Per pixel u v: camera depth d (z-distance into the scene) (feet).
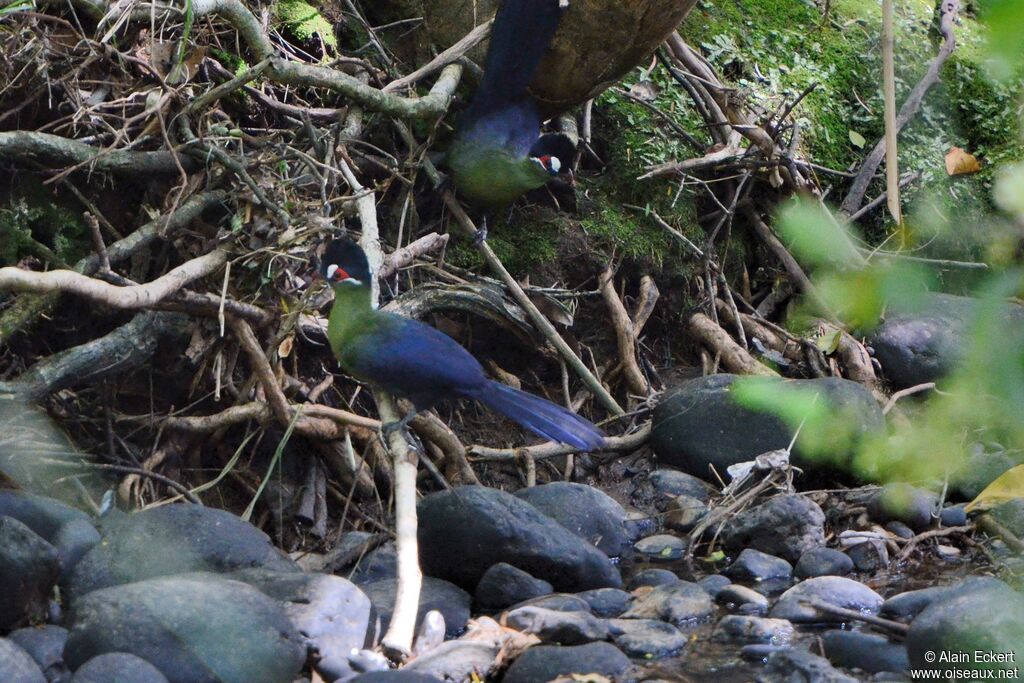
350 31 38.73
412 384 24.88
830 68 46.29
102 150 30.30
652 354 39.52
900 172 44.37
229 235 29.37
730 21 46.26
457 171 34.73
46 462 27.12
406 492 23.95
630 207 39.75
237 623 20.85
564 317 36.55
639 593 27.27
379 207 36.19
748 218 41.45
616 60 34.76
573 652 22.67
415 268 35.12
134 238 29.58
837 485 33.55
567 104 36.37
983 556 29.40
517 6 33.24
